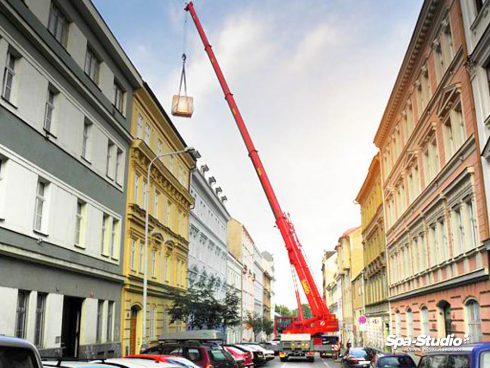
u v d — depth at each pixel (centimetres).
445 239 2317
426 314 2730
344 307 7769
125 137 2641
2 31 1573
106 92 2406
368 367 2475
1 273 1538
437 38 2298
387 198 3844
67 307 2084
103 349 2283
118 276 2486
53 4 1956
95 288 2244
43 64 1820
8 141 1586
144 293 2323
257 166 3388
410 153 2852
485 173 1770
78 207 2148
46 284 1809
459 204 2061
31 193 1711
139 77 2772
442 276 2375
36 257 1711
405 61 2792
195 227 4366
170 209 3572
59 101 1948
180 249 3797
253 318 7512
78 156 2094
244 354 2542
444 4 2144
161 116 3206
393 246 3656
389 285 3812
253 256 9038
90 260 2186
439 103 2258
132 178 2728
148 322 2962
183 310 3173
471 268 1950
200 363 1620
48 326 1808
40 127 1788
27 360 379
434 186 2442
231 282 6412
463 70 1948
